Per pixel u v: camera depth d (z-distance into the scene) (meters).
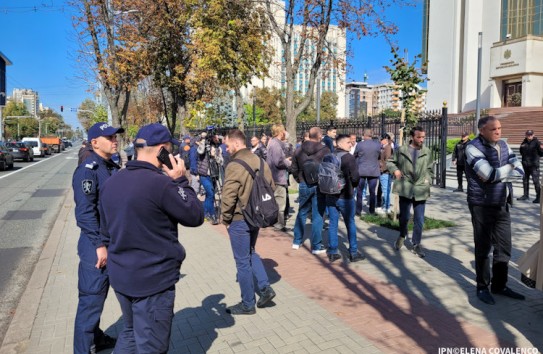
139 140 2.62
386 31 12.54
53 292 5.17
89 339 3.35
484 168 4.35
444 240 7.15
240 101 17.53
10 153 26.58
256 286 5.23
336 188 5.79
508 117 29.58
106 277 3.35
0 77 66.75
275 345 3.70
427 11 48.16
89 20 16.38
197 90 19.67
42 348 3.79
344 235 7.66
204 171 8.76
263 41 16.80
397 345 3.66
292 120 14.45
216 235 7.96
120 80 17.55
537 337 3.78
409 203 6.41
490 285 4.97
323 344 3.70
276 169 8.12
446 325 4.03
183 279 5.48
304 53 15.46
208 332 3.98
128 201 2.49
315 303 4.61
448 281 5.22
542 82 36.34
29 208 12.00
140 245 2.52
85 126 72.25
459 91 43.75
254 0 14.52
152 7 18.03
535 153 10.70
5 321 4.65
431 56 45.88
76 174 3.21
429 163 6.24
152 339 2.57
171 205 2.54
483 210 4.54
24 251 7.50
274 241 7.37
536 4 37.75
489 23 41.12
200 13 15.74
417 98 8.80
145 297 2.56
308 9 13.05
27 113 98.19
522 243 6.88
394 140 11.00
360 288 5.03
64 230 8.78
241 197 4.26
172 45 19.03
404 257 6.24
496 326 4.00
